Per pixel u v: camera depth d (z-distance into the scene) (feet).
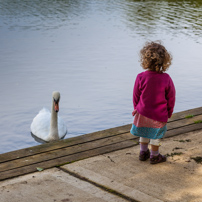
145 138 14.56
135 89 14.19
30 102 27.40
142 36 51.26
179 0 84.89
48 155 15.30
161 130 14.10
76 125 23.48
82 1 81.51
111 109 25.81
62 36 50.26
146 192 13.05
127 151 15.62
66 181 13.64
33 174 14.12
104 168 14.38
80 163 14.74
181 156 15.08
